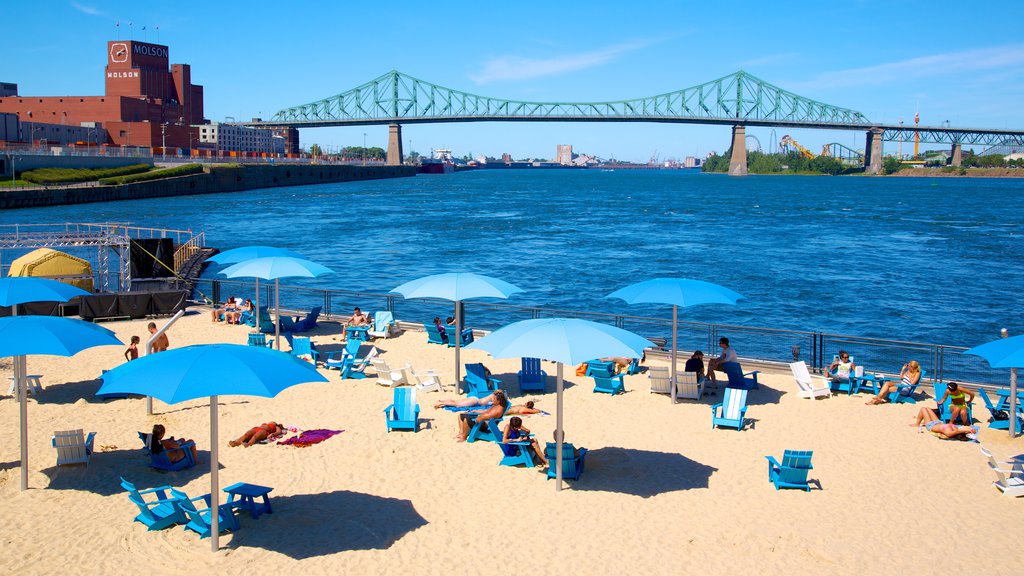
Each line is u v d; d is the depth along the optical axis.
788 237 83.94
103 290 34.34
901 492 14.22
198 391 10.98
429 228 91.75
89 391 19.88
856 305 44.75
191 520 12.66
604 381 20.16
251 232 83.94
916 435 17.11
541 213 118.31
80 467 15.05
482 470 15.19
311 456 15.76
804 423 17.91
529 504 13.77
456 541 12.45
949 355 32.16
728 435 17.16
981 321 40.59
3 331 14.03
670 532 12.75
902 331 38.22
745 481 14.70
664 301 18.94
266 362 11.73
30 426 17.27
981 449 14.52
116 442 16.39
